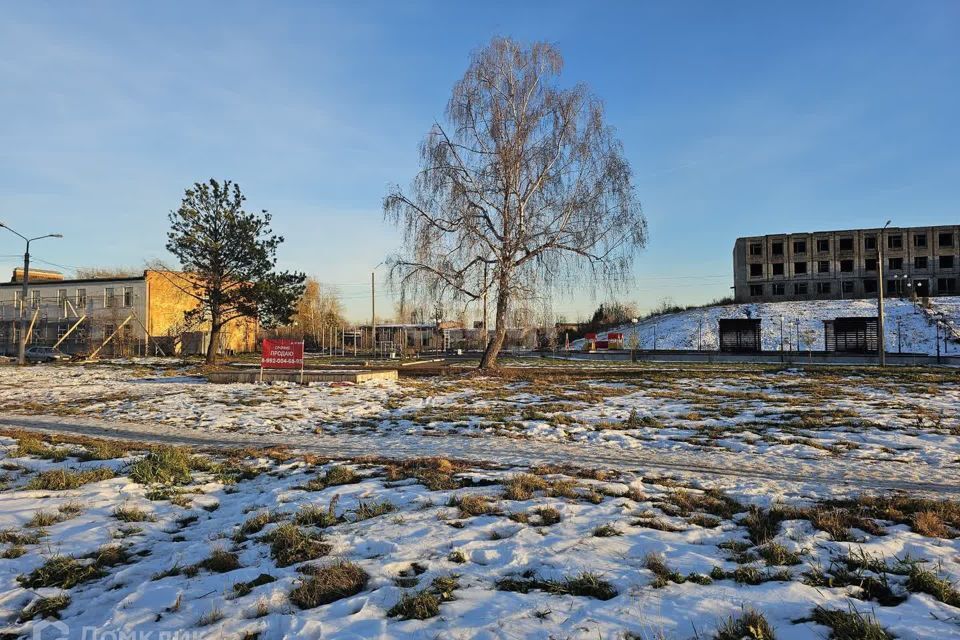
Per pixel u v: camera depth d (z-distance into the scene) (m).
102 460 8.89
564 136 24.39
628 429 12.12
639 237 24.34
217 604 4.01
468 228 24.31
